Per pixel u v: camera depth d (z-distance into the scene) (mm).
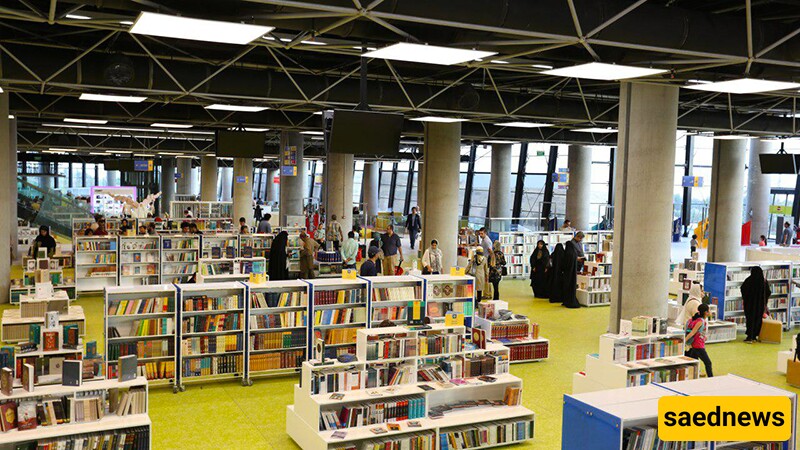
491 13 7715
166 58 13477
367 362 8930
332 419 8367
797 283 16516
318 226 27672
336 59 14422
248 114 19875
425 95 15109
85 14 8188
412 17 7449
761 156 22906
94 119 19109
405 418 8758
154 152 36188
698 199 34844
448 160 20219
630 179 13758
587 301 18766
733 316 15914
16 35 12227
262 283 11648
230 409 10172
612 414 5664
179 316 10844
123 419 7590
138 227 21641
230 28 7262
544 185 33375
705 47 8977
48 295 13008
